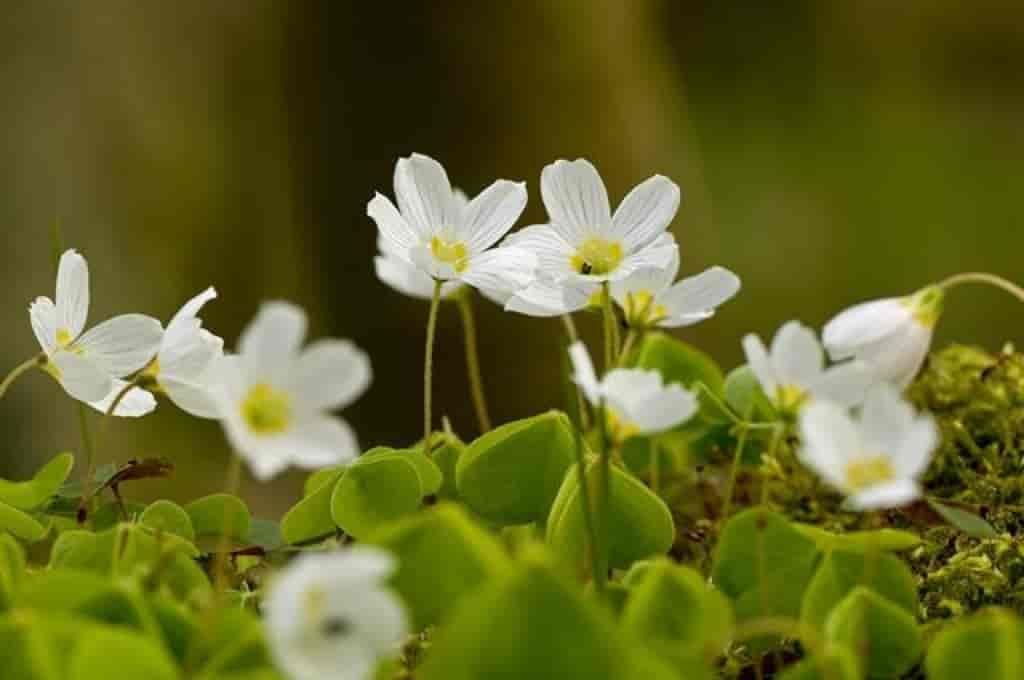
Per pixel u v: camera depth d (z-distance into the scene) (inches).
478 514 20.6
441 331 45.7
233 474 17.6
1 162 50.7
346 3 56.7
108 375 20.1
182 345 20.1
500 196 20.3
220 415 17.9
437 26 55.9
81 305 20.3
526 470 20.5
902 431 17.7
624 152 56.5
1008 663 17.8
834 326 20.1
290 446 17.6
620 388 18.3
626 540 19.9
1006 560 21.0
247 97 57.3
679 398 18.3
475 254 20.3
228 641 18.2
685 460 23.0
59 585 18.0
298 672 17.0
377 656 17.1
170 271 53.8
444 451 21.4
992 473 22.5
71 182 51.6
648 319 20.7
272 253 57.3
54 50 52.5
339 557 17.0
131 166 53.3
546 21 55.7
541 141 55.9
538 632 17.2
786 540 19.6
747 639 19.7
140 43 55.0
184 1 56.3
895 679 19.1
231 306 56.2
